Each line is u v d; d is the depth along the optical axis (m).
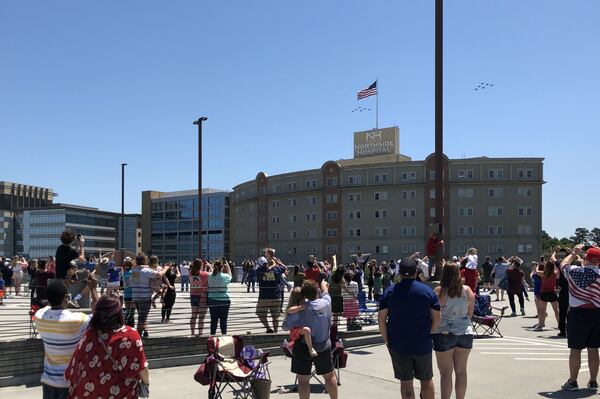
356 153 102.00
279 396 8.37
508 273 20.11
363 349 13.13
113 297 4.56
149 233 146.62
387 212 90.00
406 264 6.46
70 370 4.48
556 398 8.16
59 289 5.11
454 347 7.17
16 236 157.62
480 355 11.91
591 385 8.62
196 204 138.25
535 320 18.47
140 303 11.80
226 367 7.74
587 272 8.42
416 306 6.31
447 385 7.06
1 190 165.62
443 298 7.09
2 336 10.56
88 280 8.41
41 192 180.75
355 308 14.59
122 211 47.78
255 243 107.75
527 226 84.88
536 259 84.06
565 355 11.91
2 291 20.06
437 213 12.46
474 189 85.94
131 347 4.47
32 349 9.77
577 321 8.52
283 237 101.19
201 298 12.69
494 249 84.81
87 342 4.46
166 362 11.12
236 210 116.44
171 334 13.07
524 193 85.31
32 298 10.66
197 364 11.42
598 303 8.40
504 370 10.30
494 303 24.88
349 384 9.25
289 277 43.91
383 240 89.81
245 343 12.43
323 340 7.32
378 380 9.59
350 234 92.75
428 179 87.81
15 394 8.70
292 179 101.00
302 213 98.38
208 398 7.93
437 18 12.92
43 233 149.12
